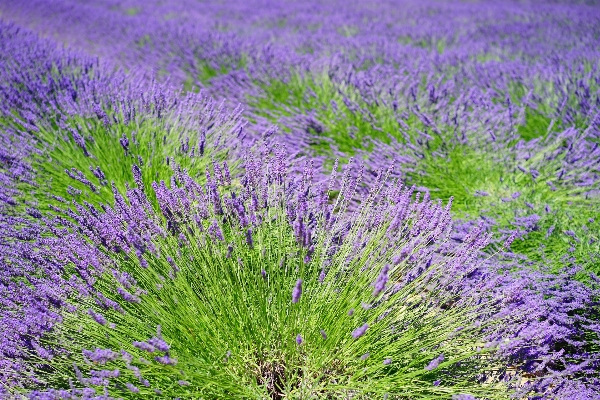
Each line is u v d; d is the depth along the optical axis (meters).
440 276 2.01
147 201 2.09
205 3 11.34
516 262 2.45
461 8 10.09
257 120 3.97
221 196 2.17
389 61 5.27
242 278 2.04
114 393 1.64
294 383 1.87
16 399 1.57
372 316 1.89
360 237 2.07
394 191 2.13
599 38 6.18
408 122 3.64
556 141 3.14
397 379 1.72
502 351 1.82
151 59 5.90
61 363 1.70
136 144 2.94
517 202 2.81
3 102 3.54
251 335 1.87
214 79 5.04
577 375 2.03
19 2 11.09
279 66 4.70
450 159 3.21
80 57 5.05
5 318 1.73
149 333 1.82
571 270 2.31
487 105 3.67
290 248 2.10
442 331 1.87
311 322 1.91
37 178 2.80
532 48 5.93
